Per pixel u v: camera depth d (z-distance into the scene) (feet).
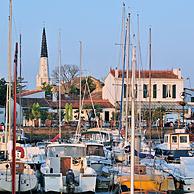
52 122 365.61
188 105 411.95
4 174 135.85
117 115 322.55
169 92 435.94
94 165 159.94
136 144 166.20
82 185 140.46
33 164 158.10
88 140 217.36
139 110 215.51
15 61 86.22
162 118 314.14
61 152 156.35
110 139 214.69
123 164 153.38
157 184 132.57
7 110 160.66
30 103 407.85
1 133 192.13
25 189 138.00
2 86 384.27
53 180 139.54
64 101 425.28
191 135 231.71
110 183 146.82
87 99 455.63
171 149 201.67
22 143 215.51
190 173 143.95
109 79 433.48
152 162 159.63
